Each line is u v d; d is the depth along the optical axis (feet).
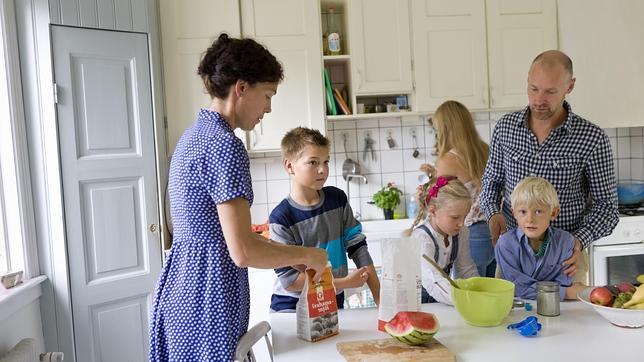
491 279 4.92
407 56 10.50
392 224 11.08
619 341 4.09
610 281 10.06
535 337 4.23
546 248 5.47
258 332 4.42
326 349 4.17
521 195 5.38
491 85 10.70
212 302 4.16
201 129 4.21
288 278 5.28
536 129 6.45
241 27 10.09
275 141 10.27
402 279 4.48
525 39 10.73
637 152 11.84
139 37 9.04
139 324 9.11
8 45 7.69
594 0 10.33
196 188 4.09
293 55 10.21
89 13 8.45
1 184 7.74
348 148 11.49
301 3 10.19
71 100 8.31
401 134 11.60
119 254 8.87
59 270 8.23
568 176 6.34
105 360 8.75
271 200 11.38
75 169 8.37
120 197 8.87
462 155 7.93
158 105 9.69
